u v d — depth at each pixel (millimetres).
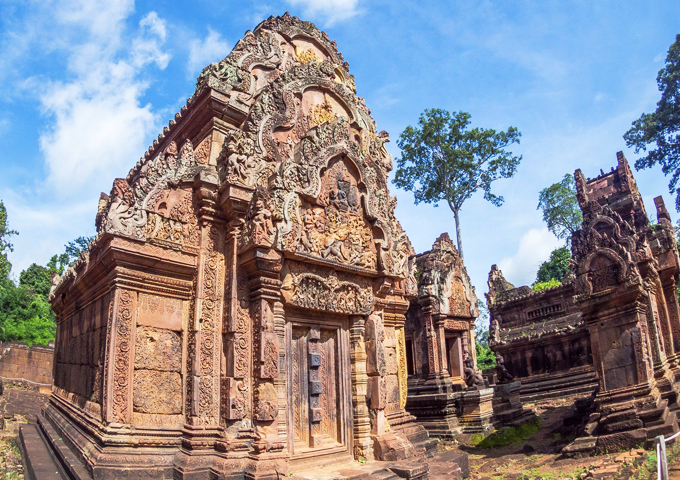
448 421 17547
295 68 10820
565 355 25172
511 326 28953
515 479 9969
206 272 8672
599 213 14039
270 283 8367
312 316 9531
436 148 32156
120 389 7625
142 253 8078
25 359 26953
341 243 9750
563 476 9273
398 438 9938
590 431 11406
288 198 8734
